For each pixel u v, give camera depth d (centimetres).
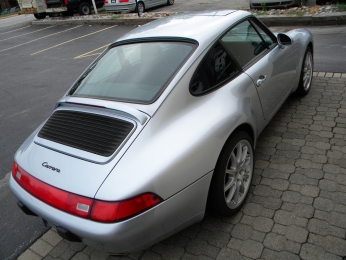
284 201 277
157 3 1588
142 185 194
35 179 222
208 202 249
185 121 231
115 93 252
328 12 916
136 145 211
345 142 343
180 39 276
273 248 236
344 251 224
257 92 296
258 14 1034
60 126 250
